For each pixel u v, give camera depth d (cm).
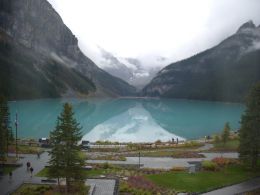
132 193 6519
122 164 8756
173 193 6606
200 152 10481
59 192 6347
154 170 8188
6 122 8162
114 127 18050
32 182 6919
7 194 6203
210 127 18125
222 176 7694
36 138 13112
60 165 6303
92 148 11119
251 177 7631
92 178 7231
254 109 8025
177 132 16512
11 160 8650
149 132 16538
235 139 12594
